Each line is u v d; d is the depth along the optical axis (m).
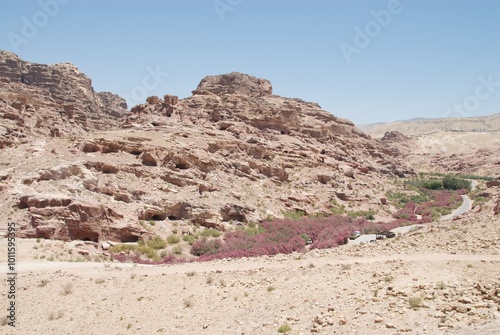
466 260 19.39
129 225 35.34
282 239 41.59
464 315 11.91
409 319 12.21
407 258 20.88
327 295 15.67
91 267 23.75
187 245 37.09
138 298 18.23
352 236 44.31
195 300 17.39
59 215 31.92
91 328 16.19
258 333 13.59
